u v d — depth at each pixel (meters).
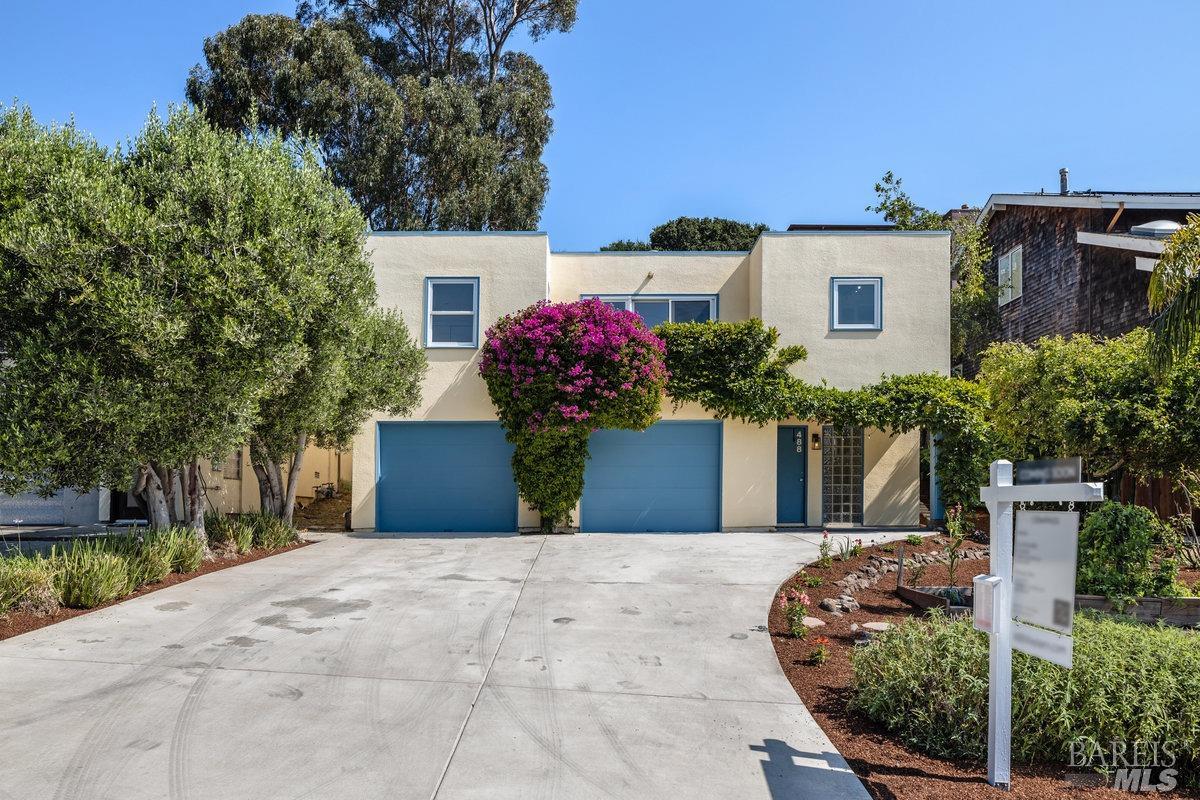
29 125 8.27
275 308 8.48
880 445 14.54
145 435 8.42
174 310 8.01
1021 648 3.93
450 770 4.14
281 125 23.00
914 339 14.26
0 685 5.27
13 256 7.61
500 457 14.22
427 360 14.06
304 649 6.20
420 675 5.64
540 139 27.59
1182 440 10.01
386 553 11.11
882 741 4.65
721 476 14.10
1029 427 12.16
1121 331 15.57
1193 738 4.18
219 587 8.52
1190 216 8.27
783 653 6.34
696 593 8.36
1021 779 4.15
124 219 7.73
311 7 25.80
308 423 11.07
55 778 3.94
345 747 4.39
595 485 14.20
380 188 23.45
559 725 4.79
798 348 13.59
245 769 4.09
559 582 8.91
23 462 7.46
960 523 10.70
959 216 26.34
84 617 7.12
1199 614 7.19
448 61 27.08
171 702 5.00
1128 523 7.46
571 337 12.74
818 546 11.62
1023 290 19.66
